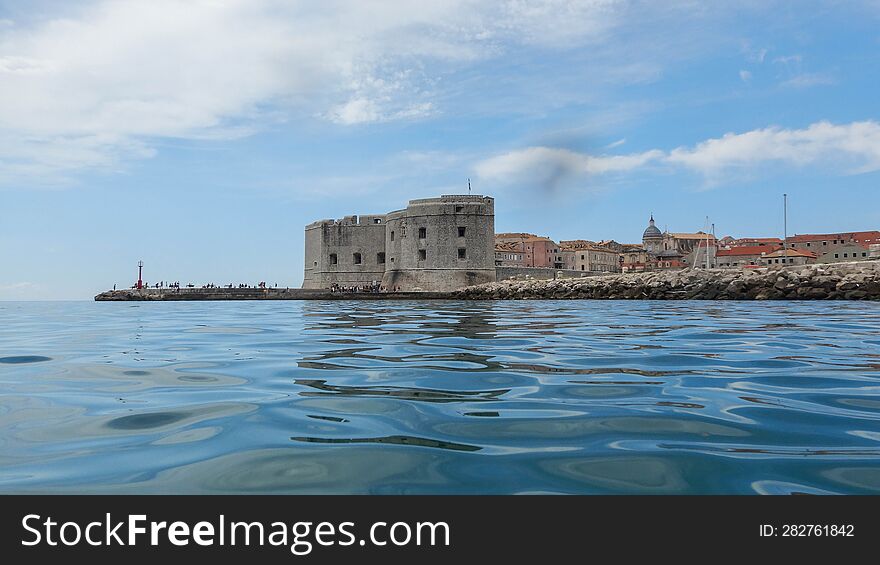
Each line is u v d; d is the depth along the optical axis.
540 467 3.70
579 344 10.09
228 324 16.36
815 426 4.56
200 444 4.20
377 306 33.28
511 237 121.06
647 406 5.26
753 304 29.48
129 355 9.02
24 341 11.41
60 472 3.67
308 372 7.21
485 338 11.33
